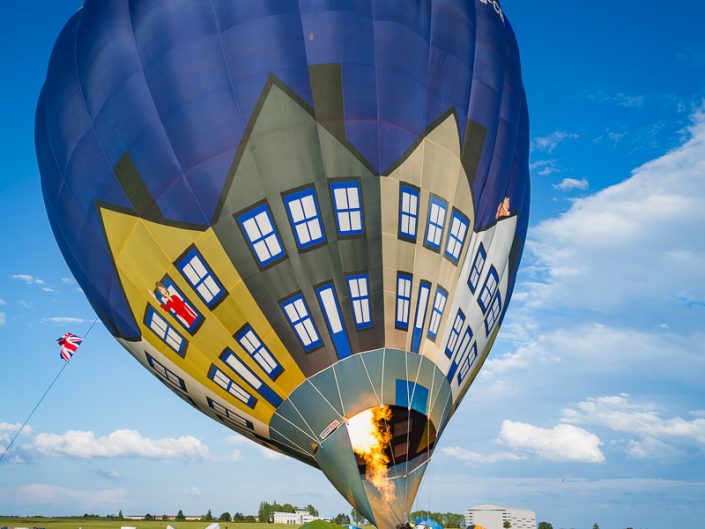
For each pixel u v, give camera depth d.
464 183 19.62
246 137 17.78
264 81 17.80
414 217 18.50
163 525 103.75
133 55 18.73
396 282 18.34
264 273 17.97
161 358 20.33
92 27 19.66
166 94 18.17
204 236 18.11
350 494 18.16
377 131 18.11
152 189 18.41
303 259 17.92
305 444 18.91
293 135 17.77
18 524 100.25
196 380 19.91
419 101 18.73
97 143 19.23
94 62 19.28
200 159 17.92
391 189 18.17
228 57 17.95
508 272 22.69
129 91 18.61
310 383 18.28
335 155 17.88
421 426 18.64
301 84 17.84
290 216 17.84
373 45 18.36
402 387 18.30
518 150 22.22
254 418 19.52
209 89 17.94
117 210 19.05
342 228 17.94
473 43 20.28
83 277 21.11
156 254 18.70
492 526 86.62
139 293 19.47
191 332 18.98
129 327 20.41
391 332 18.28
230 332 18.58
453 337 19.81
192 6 18.31
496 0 22.17
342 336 18.08
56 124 20.17
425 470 19.00
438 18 19.61
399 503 18.08
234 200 17.84
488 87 20.50
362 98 18.03
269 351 18.39
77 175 19.67
